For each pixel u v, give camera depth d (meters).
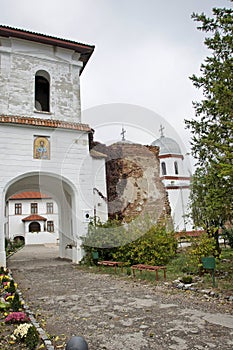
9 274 10.53
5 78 13.92
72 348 2.83
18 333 4.06
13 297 5.98
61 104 15.03
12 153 12.88
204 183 8.40
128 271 9.54
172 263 10.73
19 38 14.32
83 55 16.16
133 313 5.34
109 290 7.47
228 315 4.98
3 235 12.27
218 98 7.18
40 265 13.61
